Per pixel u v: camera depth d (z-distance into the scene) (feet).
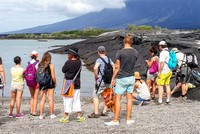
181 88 54.60
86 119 36.91
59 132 31.14
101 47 36.24
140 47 155.22
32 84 38.96
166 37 195.42
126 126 32.94
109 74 35.91
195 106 43.98
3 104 51.29
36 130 32.09
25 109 45.75
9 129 32.68
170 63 44.55
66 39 641.40
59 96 63.67
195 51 103.14
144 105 45.75
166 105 45.19
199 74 52.85
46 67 36.91
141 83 45.70
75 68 35.27
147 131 30.94
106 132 30.78
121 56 32.40
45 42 511.40
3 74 37.14
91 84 85.10
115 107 33.50
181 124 33.45
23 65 145.59
